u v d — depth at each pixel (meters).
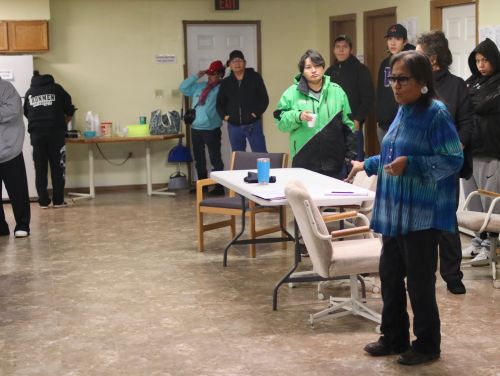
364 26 9.21
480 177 5.82
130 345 4.31
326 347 4.20
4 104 7.02
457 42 7.42
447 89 4.80
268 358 4.07
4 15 9.45
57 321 4.77
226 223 6.74
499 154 5.68
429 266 3.79
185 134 10.34
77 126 10.08
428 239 3.75
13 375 3.92
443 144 3.67
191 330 4.54
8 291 5.46
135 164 10.27
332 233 4.22
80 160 10.13
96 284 5.59
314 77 5.77
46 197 8.92
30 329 4.62
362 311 4.67
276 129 10.70
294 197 4.17
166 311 4.91
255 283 5.51
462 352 4.07
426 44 4.81
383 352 4.04
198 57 10.38
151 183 10.24
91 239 7.15
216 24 10.37
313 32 10.63
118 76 10.13
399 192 3.75
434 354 3.92
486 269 5.65
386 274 3.93
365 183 5.30
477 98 5.68
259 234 6.27
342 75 7.95
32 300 5.23
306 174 5.67
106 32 10.04
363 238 4.96
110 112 10.16
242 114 9.08
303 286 5.38
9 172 7.20
